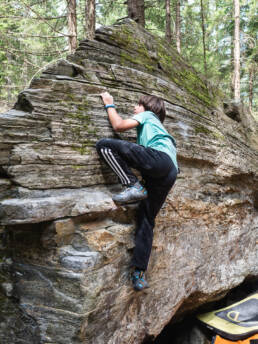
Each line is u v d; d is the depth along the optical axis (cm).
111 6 899
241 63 1431
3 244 232
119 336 254
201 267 373
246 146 477
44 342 208
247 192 477
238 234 449
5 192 210
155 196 241
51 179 221
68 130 235
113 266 233
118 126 238
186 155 345
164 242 313
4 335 219
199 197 373
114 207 237
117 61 299
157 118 249
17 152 208
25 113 220
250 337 394
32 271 217
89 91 255
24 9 632
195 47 1295
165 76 355
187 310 403
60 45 764
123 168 231
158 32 1302
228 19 1305
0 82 789
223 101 478
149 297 294
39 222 215
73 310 203
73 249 217
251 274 466
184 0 1388
